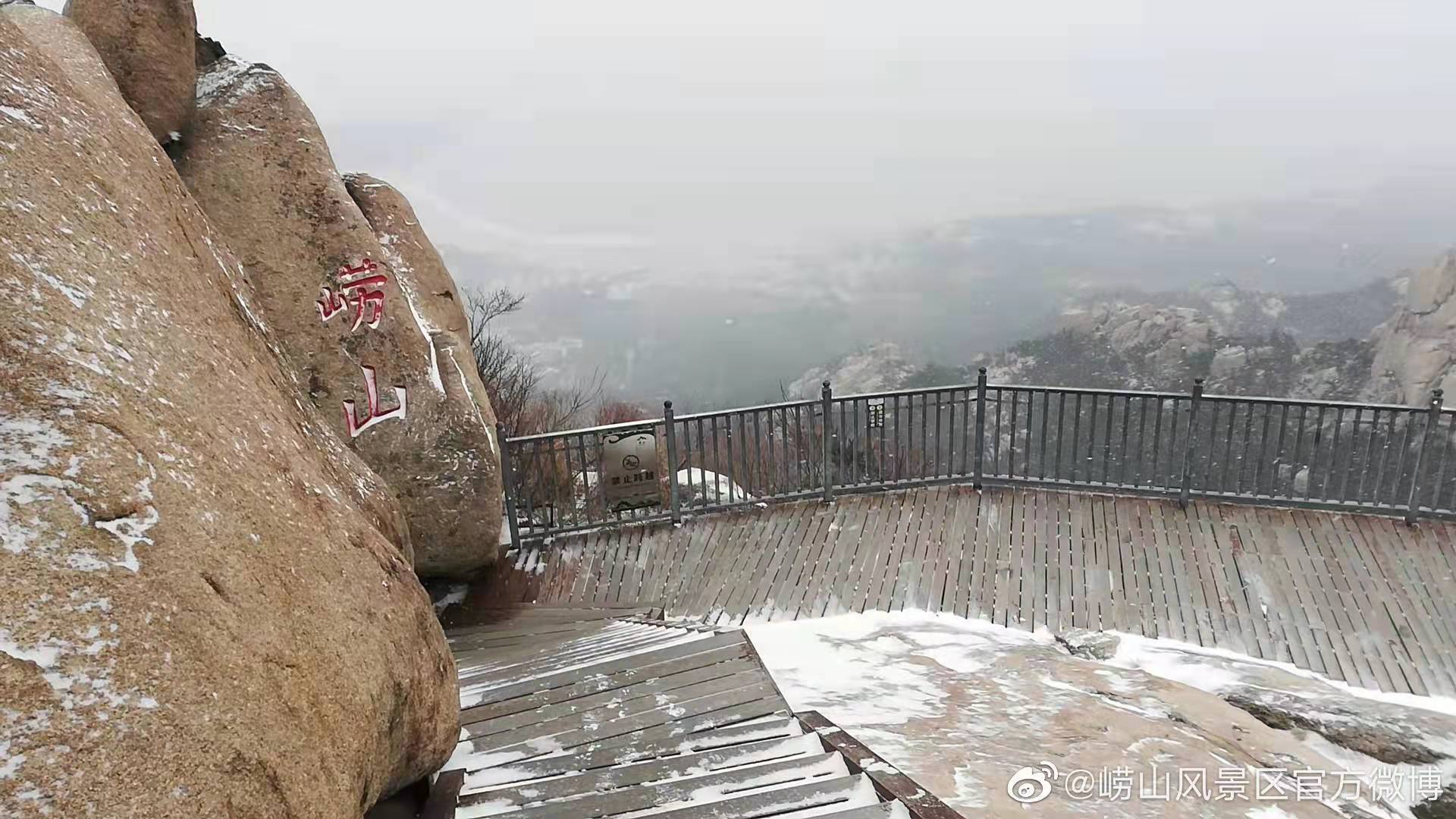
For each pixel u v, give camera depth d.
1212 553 7.07
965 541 7.53
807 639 5.90
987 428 8.35
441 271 8.33
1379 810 3.71
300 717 2.08
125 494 1.90
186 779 1.67
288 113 7.20
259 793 1.83
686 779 3.15
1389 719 4.78
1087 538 7.44
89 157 2.75
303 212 7.04
